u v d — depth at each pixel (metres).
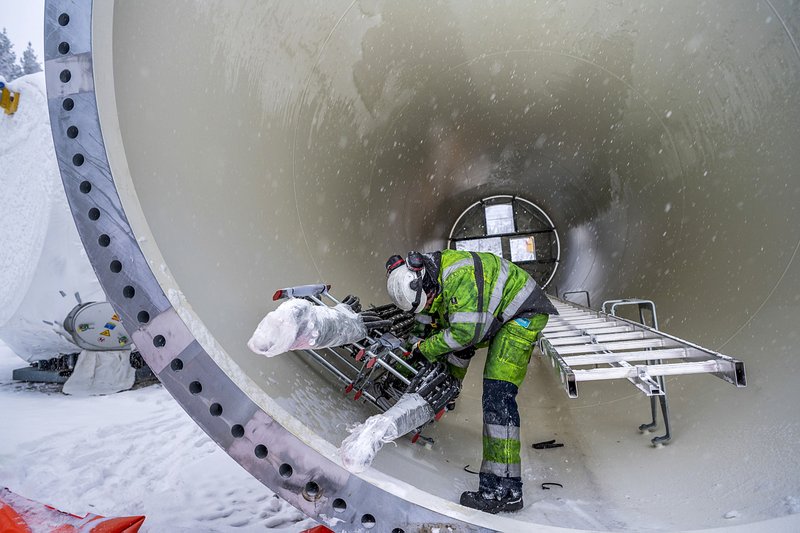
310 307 2.11
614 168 6.99
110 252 1.70
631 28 4.27
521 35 4.72
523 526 1.87
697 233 4.74
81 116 1.70
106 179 1.69
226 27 2.48
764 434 2.73
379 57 4.26
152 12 1.96
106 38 1.75
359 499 1.80
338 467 1.79
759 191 3.78
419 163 7.11
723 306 3.86
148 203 1.87
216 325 2.01
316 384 2.72
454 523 1.81
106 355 6.54
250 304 2.42
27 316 6.14
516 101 6.30
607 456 3.27
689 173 4.93
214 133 2.50
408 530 1.79
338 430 2.35
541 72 5.41
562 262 11.03
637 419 3.70
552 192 9.95
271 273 2.83
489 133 7.38
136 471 3.60
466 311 2.57
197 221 2.20
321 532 2.10
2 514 2.04
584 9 4.28
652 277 5.66
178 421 4.90
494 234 11.14
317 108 3.82
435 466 2.91
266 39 2.88
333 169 4.44
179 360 1.73
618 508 2.55
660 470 2.90
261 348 1.81
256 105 2.96
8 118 6.12
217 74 2.50
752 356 3.29
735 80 3.79
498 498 2.42
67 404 5.73
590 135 6.62
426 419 2.66
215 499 3.08
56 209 5.98
